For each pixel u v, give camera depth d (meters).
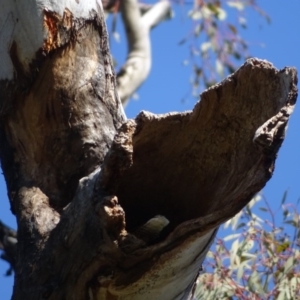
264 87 3.90
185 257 3.70
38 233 4.11
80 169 4.38
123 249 3.63
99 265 3.71
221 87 3.96
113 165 3.63
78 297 3.82
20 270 4.06
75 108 4.47
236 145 4.00
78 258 3.78
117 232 3.62
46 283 3.92
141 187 4.13
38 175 4.42
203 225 3.59
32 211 4.25
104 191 3.68
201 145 4.07
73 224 3.82
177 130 4.02
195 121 4.02
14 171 4.48
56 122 4.46
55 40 4.53
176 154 4.09
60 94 4.48
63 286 3.86
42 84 4.50
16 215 4.35
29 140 4.48
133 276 3.71
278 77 3.84
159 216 3.94
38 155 4.46
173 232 3.61
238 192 3.78
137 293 3.77
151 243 3.85
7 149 4.52
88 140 4.41
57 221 4.17
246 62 3.89
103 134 4.45
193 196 4.11
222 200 3.91
